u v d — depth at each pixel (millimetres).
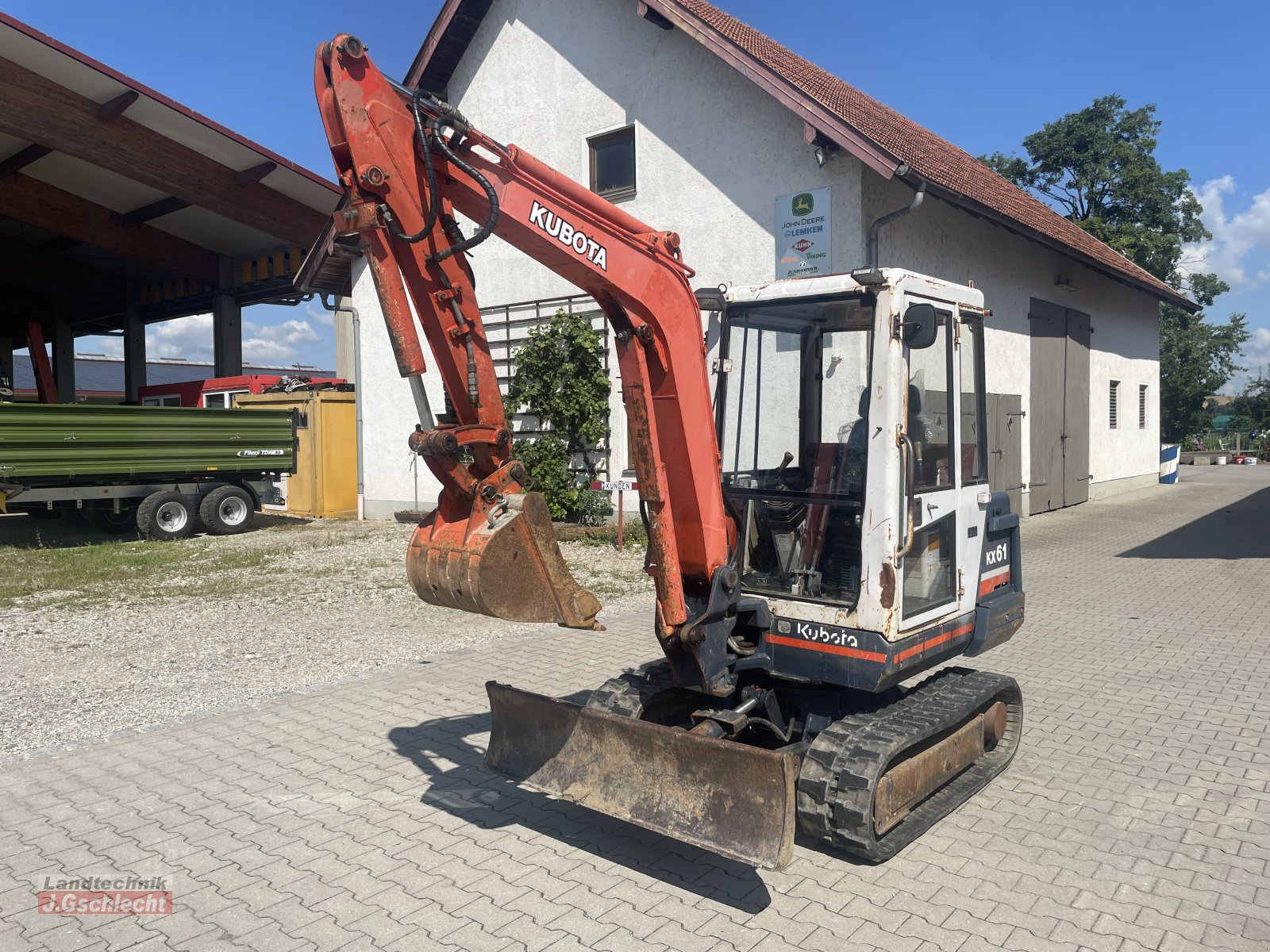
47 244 26172
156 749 5855
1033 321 16438
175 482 15977
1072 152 37406
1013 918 3822
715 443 4270
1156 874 4180
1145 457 23406
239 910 3959
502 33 15219
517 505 3785
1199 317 46188
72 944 3713
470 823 4812
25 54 15992
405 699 6824
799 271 12102
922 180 10898
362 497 18094
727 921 3832
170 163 18984
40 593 10766
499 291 15586
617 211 3936
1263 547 13531
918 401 4645
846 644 4375
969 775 5102
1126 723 6180
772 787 3658
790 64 15133
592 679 7250
